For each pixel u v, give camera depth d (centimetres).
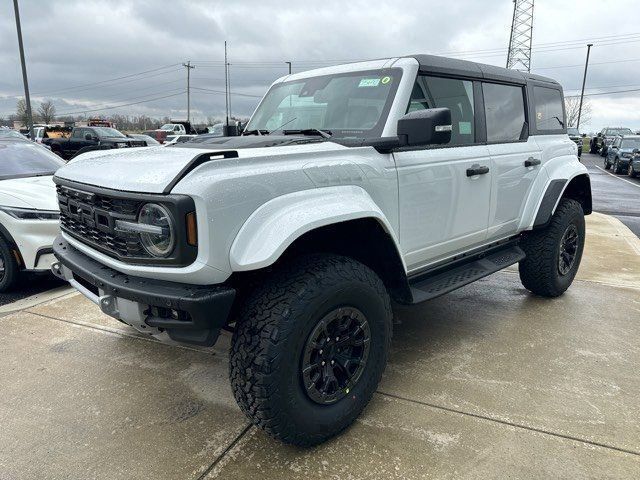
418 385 310
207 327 218
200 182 211
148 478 231
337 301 241
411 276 329
